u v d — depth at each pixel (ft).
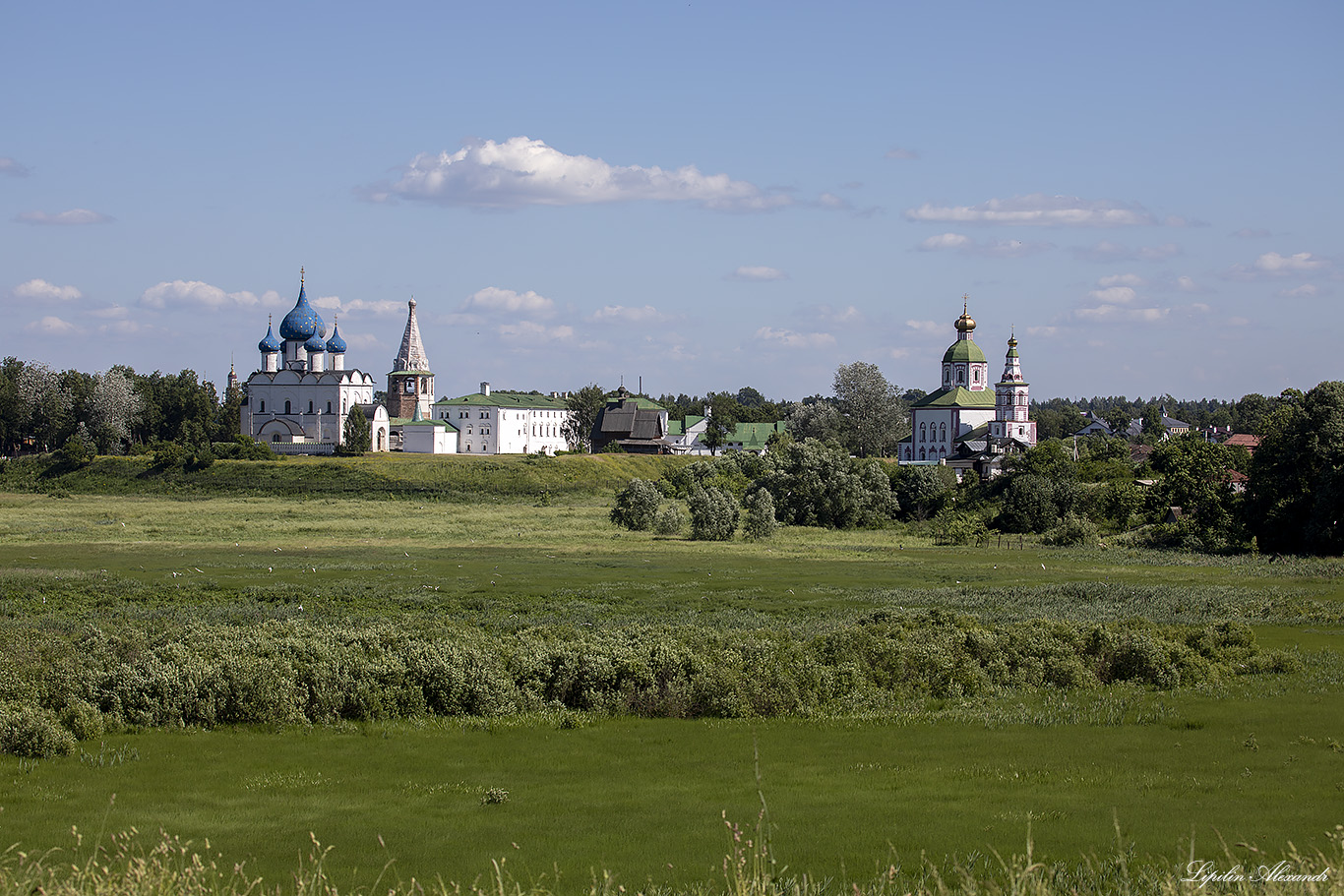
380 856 83.46
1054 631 174.50
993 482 519.60
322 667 140.36
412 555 342.64
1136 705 139.85
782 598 252.42
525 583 275.59
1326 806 94.73
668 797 100.68
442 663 142.51
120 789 104.22
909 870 78.59
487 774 109.70
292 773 109.91
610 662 147.43
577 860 82.17
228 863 81.46
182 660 140.97
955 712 137.28
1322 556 351.87
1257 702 140.36
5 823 92.27
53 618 216.95
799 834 88.02
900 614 201.98
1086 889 72.13
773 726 131.75
